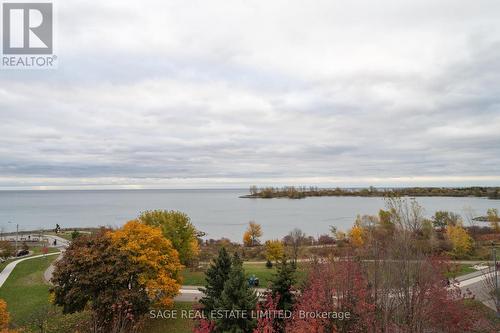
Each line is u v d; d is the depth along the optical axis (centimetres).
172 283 2969
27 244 7700
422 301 2162
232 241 9888
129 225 3152
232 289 2386
